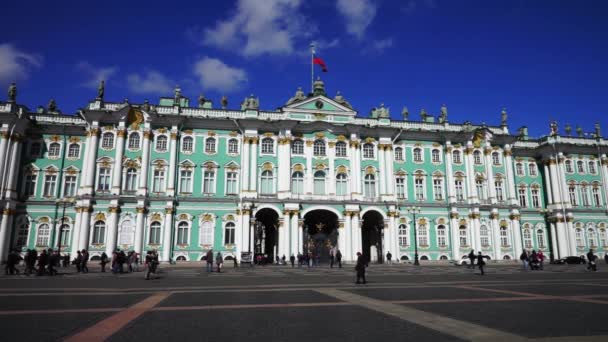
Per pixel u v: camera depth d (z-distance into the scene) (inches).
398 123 2482.8
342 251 2225.6
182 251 2113.7
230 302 681.0
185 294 798.5
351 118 2422.5
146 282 1092.5
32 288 911.7
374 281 1114.7
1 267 1785.2
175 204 2148.1
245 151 2252.7
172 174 2162.9
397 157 2454.5
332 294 790.5
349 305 640.4
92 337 421.1
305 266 2032.5
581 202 2694.4
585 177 2741.1
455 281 1110.4
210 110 2283.5
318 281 1120.8
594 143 2783.0
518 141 2773.1
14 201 2059.5
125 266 1914.4
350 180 2325.3
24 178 2137.1
